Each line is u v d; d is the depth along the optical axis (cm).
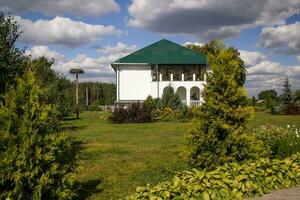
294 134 1098
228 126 820
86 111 5722
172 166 1035
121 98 4116
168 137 1811
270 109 4078
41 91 633
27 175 582
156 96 4031
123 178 930
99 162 1150
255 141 842
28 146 588
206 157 834
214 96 845
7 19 1271
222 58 860
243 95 841
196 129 850
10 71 1200
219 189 673
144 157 1229
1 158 575
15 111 605
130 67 4109
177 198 637
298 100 4881
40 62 1917
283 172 768
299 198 675
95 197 768
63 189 632
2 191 578
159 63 4028
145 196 645
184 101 3962
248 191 691
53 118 636
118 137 1850
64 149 640
